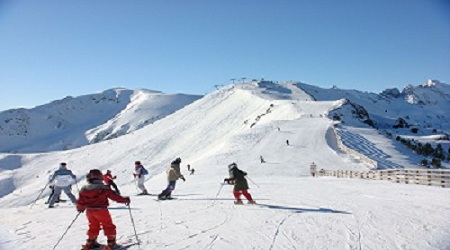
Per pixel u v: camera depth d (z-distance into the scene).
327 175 40.31
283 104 127.94
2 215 12.84
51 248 8.09
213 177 36.03
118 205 14.85
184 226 10.14
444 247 8.10
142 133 153.50
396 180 27.16
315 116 99.88
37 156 160.75
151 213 12.45
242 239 8.69
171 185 16.52
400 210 12.36
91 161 130.75
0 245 8.39
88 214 7.77
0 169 149.75
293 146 63.62
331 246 8.12
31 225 10.79
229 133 123.12
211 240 8.59
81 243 8.51
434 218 10.95
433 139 112.56
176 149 118.69
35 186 114.38
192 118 155.50
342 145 61.59
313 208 13.00
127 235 9.10
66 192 14.98
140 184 19.25
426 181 23.38
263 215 11.71
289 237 8.88
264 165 49.31
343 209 12.72
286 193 18.12
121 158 120.44
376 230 9.55
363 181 27.55
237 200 14.27
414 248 8.02
